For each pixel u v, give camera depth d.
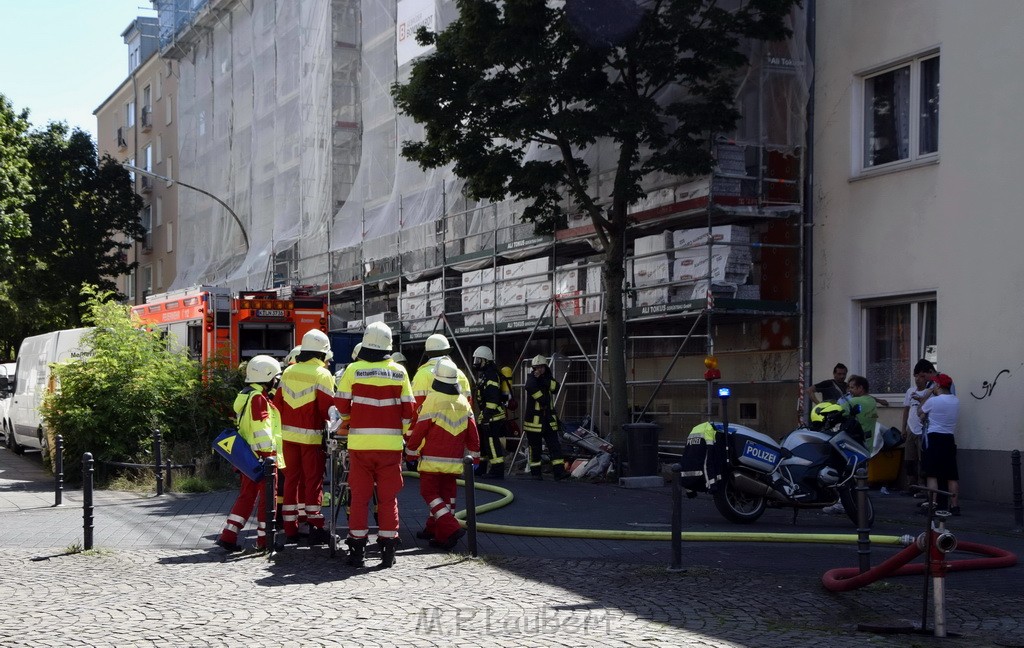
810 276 17.31
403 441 9.08
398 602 7.54
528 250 21.28
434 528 10.05
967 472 14.59
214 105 39.69
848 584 7.59
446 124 16.92
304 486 10.34
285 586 8.16
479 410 17.33
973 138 14.70
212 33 40.41
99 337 17.08
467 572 8.75
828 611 7.29
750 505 11.75
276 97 33.00
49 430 17.38
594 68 16.20
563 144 17.06
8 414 25.03
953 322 14.89
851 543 10.19
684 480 11.54
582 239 19.84
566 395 22.38
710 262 16.33
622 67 16.36
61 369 16.80
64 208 44.00
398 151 25.94
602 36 15.80
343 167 31.64
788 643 6.38
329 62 30.36
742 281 17.14
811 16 17.53
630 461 15.70
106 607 7.39
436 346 11.89
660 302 17.69
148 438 16.39
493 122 16.73
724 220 18.08
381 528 8.98
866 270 16.34
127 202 46.31
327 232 30.03
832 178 17.00
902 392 16.02
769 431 18.06
